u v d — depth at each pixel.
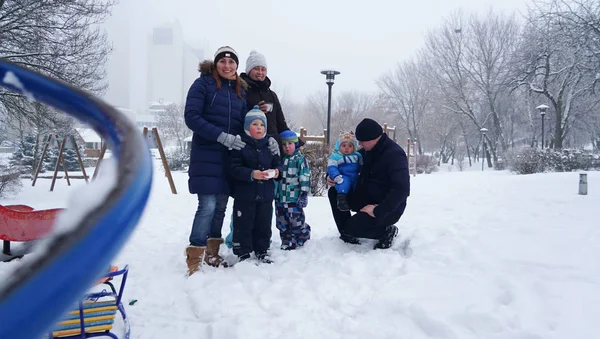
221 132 4.03
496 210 6.61
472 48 37.72
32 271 0.28
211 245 4.32
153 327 3.03
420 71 47.97
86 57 12.41
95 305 2.69
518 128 47.00
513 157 22.00
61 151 12.85
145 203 0.37
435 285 3.45
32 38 11.38
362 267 4.02
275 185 4.86
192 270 4.04
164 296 3.56
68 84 0.59
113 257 0.31
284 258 4.41
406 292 3.36
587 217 5.67
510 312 2.90
